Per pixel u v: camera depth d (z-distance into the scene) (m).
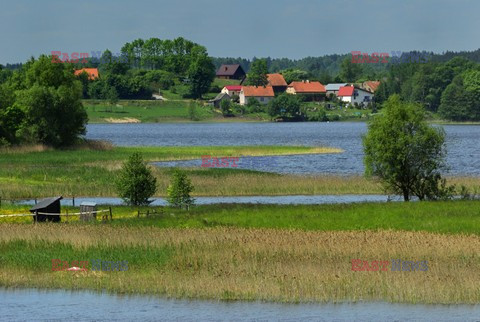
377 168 198.12
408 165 195.50
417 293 103.75
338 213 167.25
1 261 120.44
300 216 164.00
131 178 188.50
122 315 99.44
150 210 176.25
